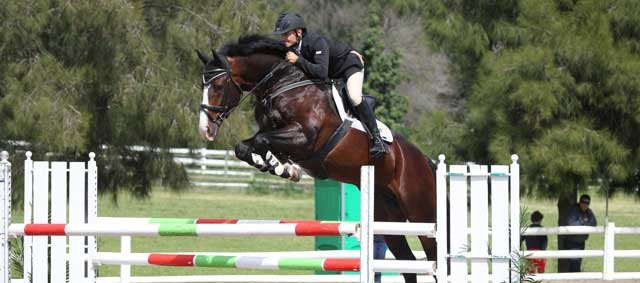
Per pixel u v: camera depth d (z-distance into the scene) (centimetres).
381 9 3906
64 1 1403
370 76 3497
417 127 1733
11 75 1408
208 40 1512
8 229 819
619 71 1457
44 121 1362
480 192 814
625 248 2166
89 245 899
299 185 3369
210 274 1717
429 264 799
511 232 811
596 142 1469
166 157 1562
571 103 1498
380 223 801
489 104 1545
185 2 1545
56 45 1479
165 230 790
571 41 1476
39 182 912
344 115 870
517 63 1478
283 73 865
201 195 3073
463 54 1683
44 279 921
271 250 2000
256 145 838
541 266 1569
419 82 4025
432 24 1625
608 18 1502
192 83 1498
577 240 1594
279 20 875
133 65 1475
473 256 809
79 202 907
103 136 1514
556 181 1478
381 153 884
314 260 793
